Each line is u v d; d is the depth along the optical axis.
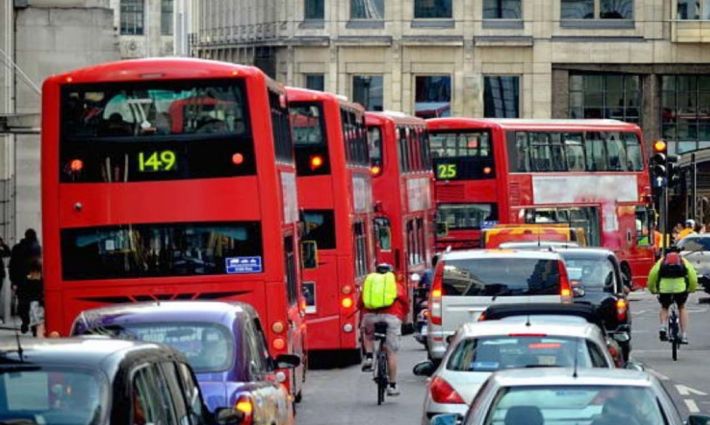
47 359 17.81
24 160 73.00
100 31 74.81
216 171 36.88
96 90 37.00
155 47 174.62
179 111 36.94
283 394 28.58
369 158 61.00
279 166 38.25
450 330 44.88
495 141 80.44
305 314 48.47
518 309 33.44
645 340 65.62
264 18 144.88
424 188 73.38
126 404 17.58
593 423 19.64
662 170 84.12
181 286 36.81
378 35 140.38
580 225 83.81
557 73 140.12
